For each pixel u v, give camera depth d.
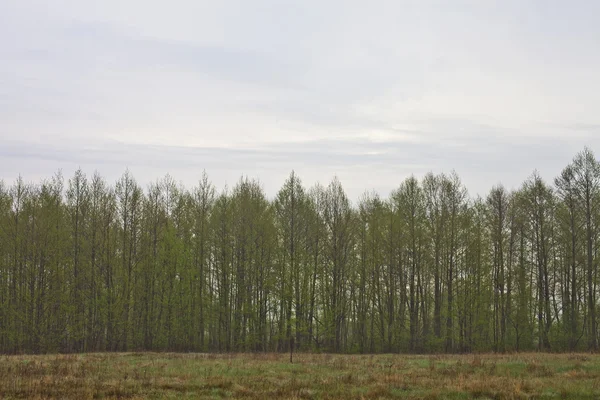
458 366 28.41
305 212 53.66
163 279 52.50
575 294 47.81
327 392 19.62
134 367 26.94
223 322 53.28
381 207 57.22
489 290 51.62
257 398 18.42
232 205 54.12
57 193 50.44
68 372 24.25
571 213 47.03
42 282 47.44
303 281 49.78
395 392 19.83
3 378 21.52
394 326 54.00
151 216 55.19
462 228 51.81
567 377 23.77
